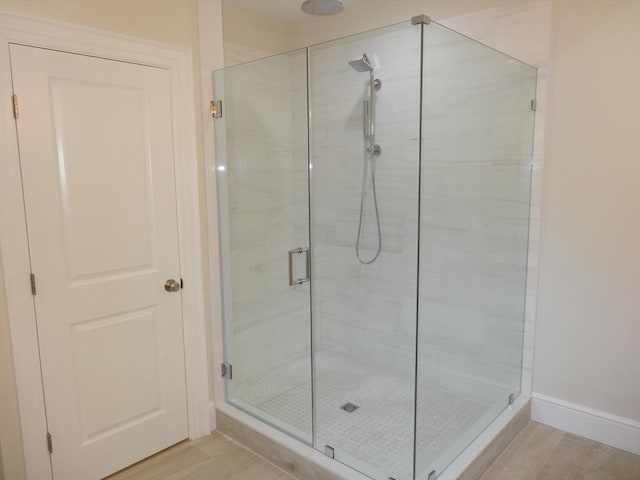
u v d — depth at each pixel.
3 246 1.81
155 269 2.30
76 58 1.94
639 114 2.12
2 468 1.89
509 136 2.42
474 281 2.49
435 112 2.43
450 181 2.43
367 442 2.27
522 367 2.64
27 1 1.79
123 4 2.06
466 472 2.04
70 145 1.96
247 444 2.47
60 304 1.99
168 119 2.27
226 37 2.99
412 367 2.89
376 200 2.95
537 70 2.36
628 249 2.23
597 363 2.38
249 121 2.68
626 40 2.12
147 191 2.23
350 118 2.96
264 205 2.81
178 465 2.32
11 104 1.78
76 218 2.00
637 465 2.23
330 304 3.28
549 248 2.46
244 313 2.75
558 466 2.23
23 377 1.91
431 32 2.37
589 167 2.29
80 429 2.10
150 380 2.34
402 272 2.88
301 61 2.87
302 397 2.74
